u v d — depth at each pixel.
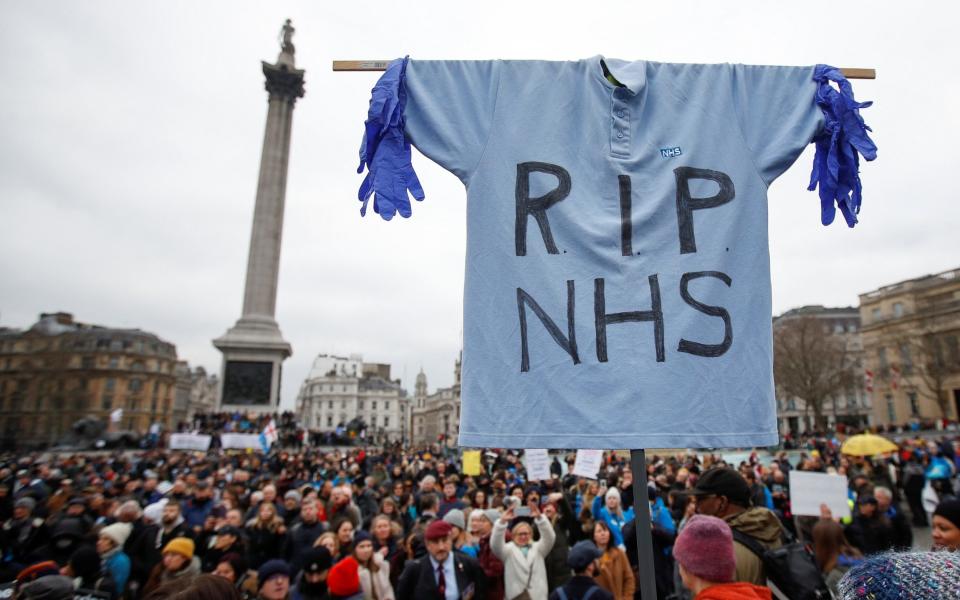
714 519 2.59
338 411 133.50
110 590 5.98
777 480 9.95
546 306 2.61
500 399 2.53
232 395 42.62
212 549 6.51
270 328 44.94
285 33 52.34
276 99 50.69
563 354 2.55
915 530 12.64
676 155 2.79
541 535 6.21
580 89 2.87
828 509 6.41
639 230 2.68
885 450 12.82
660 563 6.34
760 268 2.70
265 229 47.41
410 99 2.86
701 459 18.77
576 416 2.48
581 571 5.23
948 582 1.16
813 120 2.88
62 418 88.81
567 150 2.79
